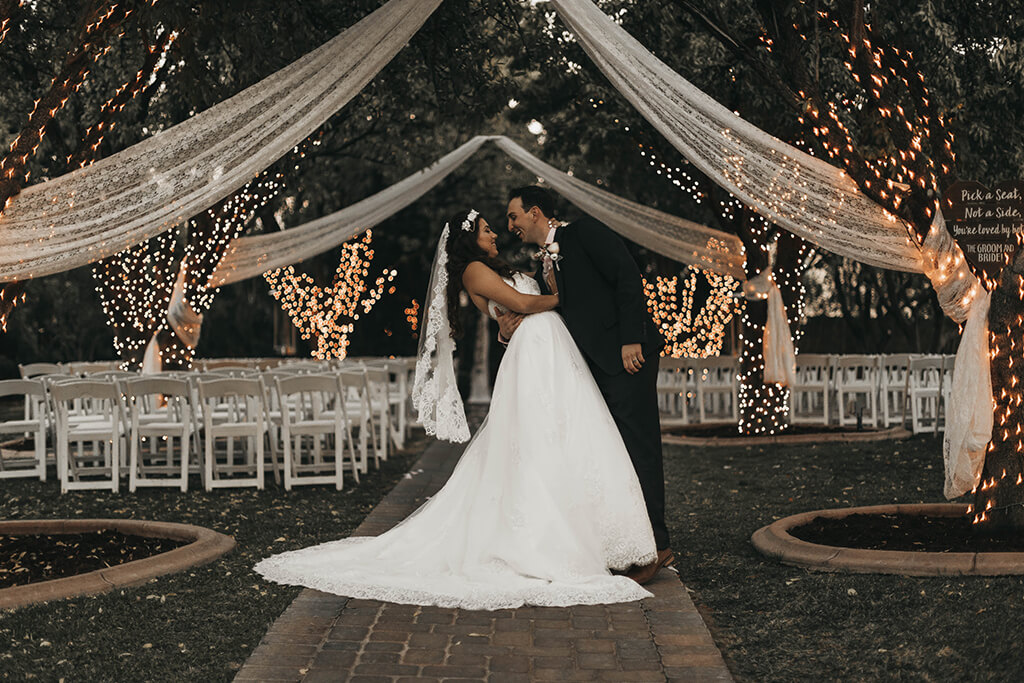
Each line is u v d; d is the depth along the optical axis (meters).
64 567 5.84
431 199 22.16
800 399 17.20
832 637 4.49
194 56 8.45
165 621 4.72
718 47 12.04
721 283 16.73
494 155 20.78
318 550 6.03
